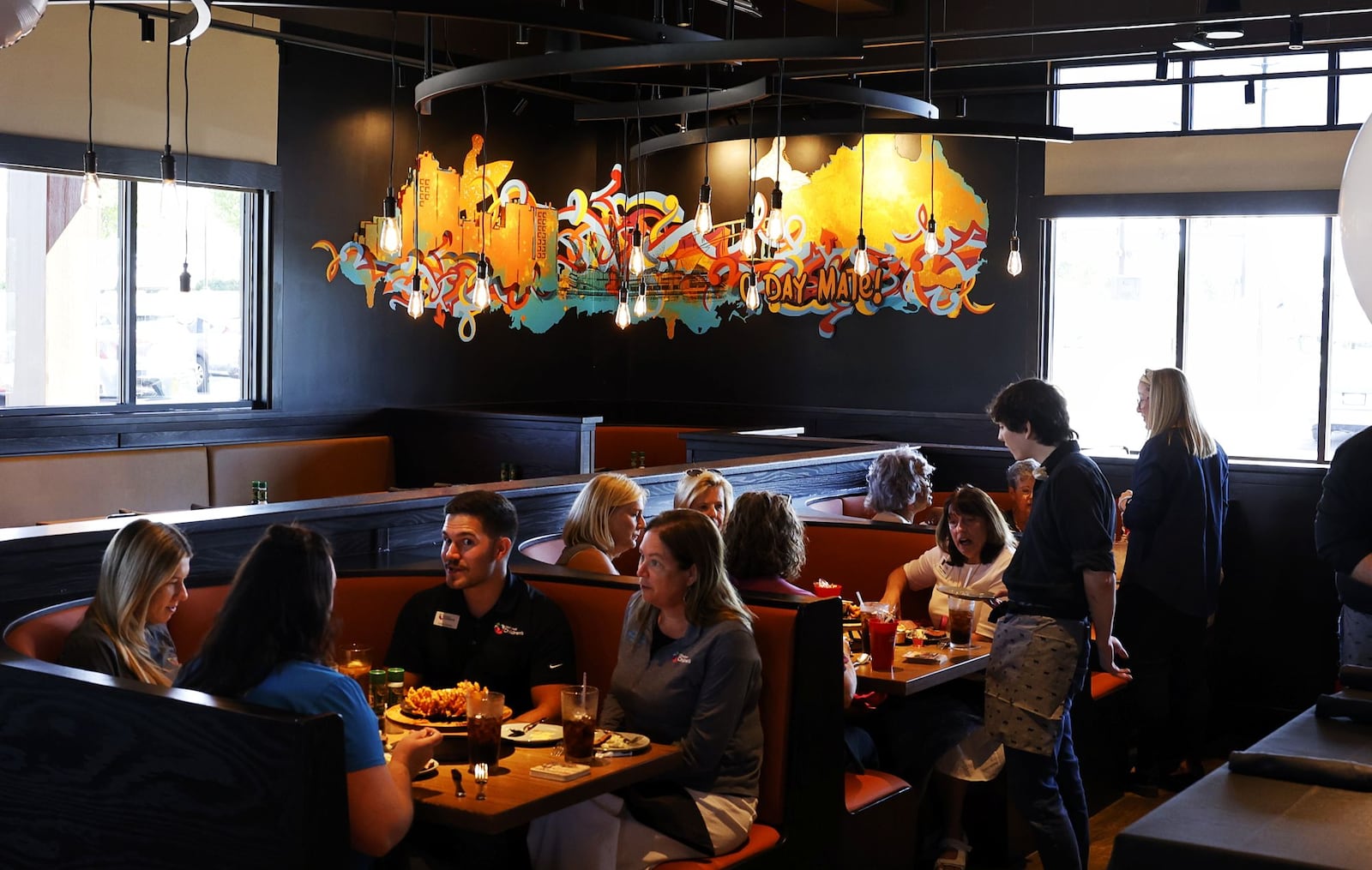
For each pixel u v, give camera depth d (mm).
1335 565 3246
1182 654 4969
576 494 5094
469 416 8773
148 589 2814
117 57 7586
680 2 5969
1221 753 5629
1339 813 1495
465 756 2645
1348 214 1414
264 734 1931
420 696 2797
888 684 3543
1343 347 8430
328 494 8688
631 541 4078
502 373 10086
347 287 8969
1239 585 5875
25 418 7246
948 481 6777
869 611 3781
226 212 8422
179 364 8219
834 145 9805
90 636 2771
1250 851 1367
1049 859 3334
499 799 2369
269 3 3949
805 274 10008
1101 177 8930
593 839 2803
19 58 7145
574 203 10461
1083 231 9156
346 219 8922
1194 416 4883
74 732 2152
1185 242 8812
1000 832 4184
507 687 3244
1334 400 8477
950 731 3943
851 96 5508
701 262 10398
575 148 10438
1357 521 3221
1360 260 1398
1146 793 5020
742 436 7160
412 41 9141
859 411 9852
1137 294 9031
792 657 3035
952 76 9266
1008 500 6355
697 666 2924
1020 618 3377
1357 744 1791
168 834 2043
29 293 7520
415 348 9430
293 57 8516
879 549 4980
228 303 8469
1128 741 5066
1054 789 3357
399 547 4238
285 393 8648
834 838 3217
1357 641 3703
